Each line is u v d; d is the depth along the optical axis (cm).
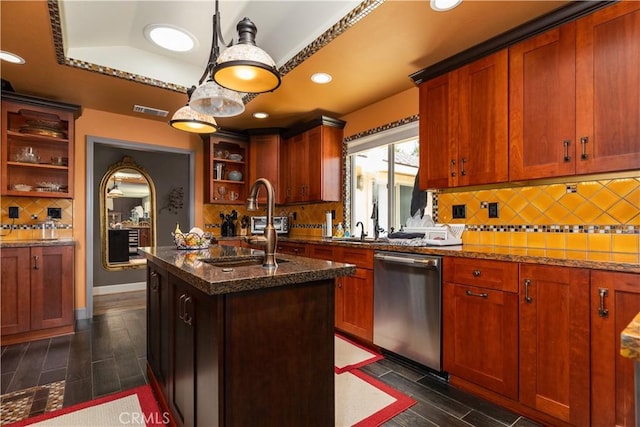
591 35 176
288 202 436
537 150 197
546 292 169
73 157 337
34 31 219
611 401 147
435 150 252
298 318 138
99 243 490
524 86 203
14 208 331
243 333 124
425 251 226
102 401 194
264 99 342
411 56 253
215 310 120
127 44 274
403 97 322
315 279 136
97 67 270
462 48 241
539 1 189
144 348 275
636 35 162
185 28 247
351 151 383
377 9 198
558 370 164
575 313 158
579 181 208
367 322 271
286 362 134
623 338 59
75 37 247
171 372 170
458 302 207
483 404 193
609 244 197
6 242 286
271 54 271
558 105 188
